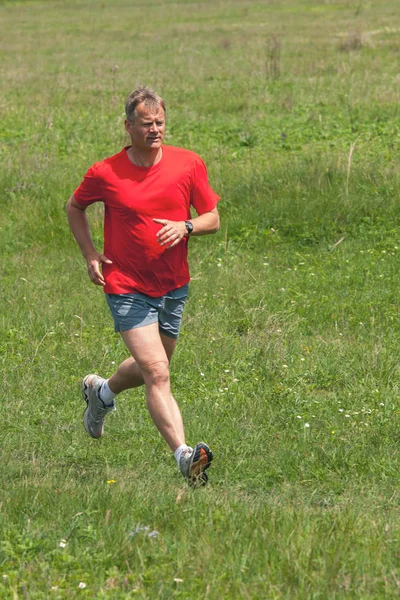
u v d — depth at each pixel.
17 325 30.02
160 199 18.16
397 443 20.62
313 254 36.22
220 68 86.81
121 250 18.39
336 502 17.91
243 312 30.31
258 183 42.66
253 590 13.36
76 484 18.27
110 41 119.00
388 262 34.09
